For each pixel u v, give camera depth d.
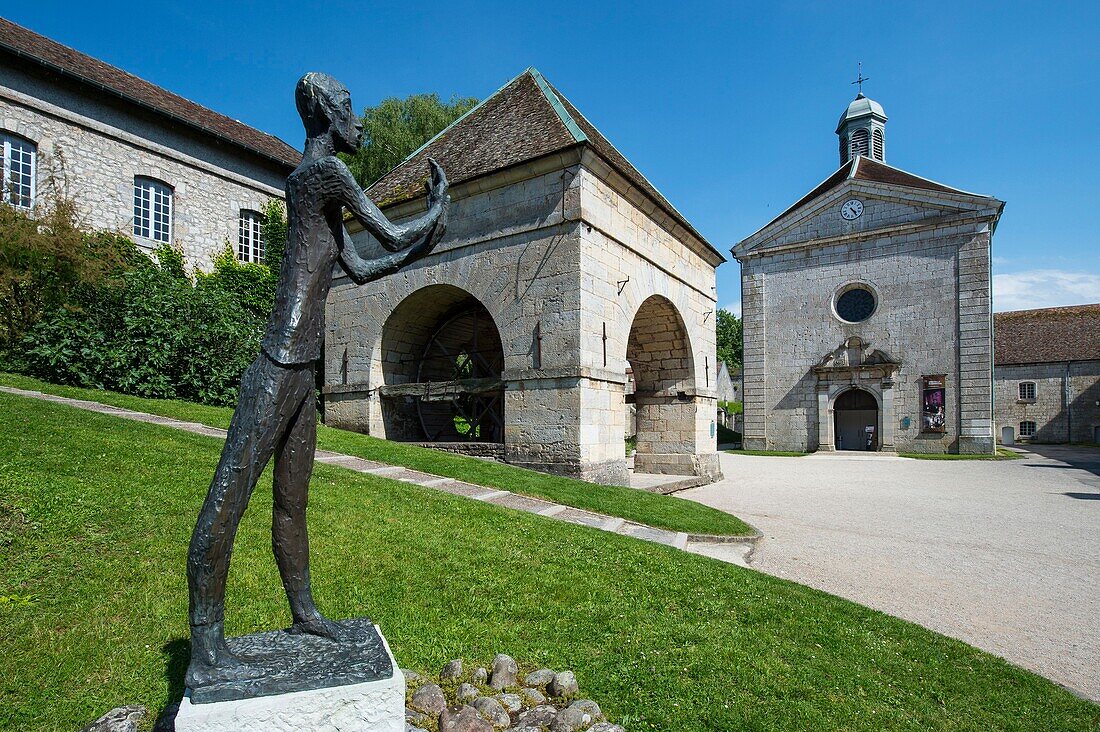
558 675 3.77
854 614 5.47
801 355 30.38
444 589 5.06
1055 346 41.78
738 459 25.62
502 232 12.80
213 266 21.47
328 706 2.60
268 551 5.35
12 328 12.84
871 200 29.25
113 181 19.06
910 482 16.61
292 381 2.82
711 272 17.81
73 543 4.96
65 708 3.27
